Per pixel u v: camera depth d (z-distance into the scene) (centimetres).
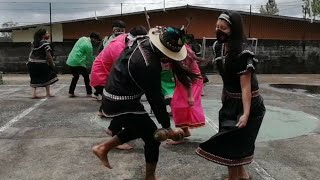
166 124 349
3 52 1662
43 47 880
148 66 333
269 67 1800
